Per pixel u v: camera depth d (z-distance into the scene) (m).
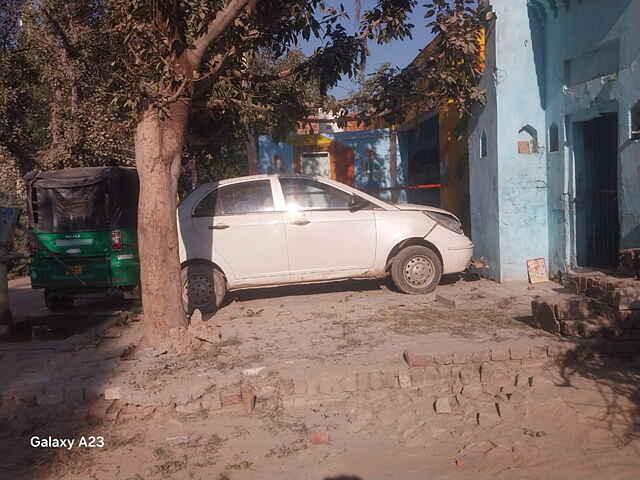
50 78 11.70
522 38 8.62
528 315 6.58
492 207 8.96
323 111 9.44
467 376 4.95
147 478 3.78
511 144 8.69
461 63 8.83
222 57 6.23
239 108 6.94
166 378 4.96
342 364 5.12
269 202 7.99
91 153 11.52
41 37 11.66
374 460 3.90
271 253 7.87
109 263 8.71
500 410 4.36
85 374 5.14
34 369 5.57
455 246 8.32
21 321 8.15
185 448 4.14
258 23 7.30
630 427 4.09
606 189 8.00
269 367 5.11
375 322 6.61
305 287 9.26
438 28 8.57
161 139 5.68
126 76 5.81
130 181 9.24
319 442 4.16
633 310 5.33
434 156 14.32
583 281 6.07
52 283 8.72
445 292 8.27
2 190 14.80
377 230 8.12
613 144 7.90
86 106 11.50
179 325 5.88
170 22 5.64
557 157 8.40
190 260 7.71
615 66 7.23
